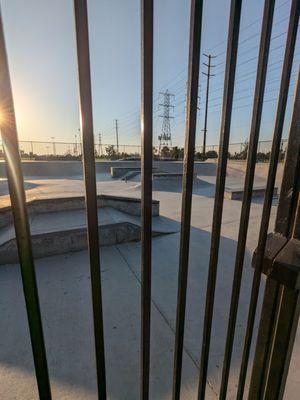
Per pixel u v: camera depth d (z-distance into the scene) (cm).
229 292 241
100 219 382
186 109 62
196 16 55
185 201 66
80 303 221
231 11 61
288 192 85
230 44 63
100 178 1494
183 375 149
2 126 43
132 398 136
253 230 433
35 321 54
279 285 90
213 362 159
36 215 392
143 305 66
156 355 165
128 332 185
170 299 228
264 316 97
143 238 61
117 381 146
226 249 346
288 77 75
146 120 55
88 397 136
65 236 325
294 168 82
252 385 106
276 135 79
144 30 51
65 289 243
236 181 1320
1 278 264
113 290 242
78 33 46
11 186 46
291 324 91
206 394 137
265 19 66
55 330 187
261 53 69
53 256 320
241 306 220
